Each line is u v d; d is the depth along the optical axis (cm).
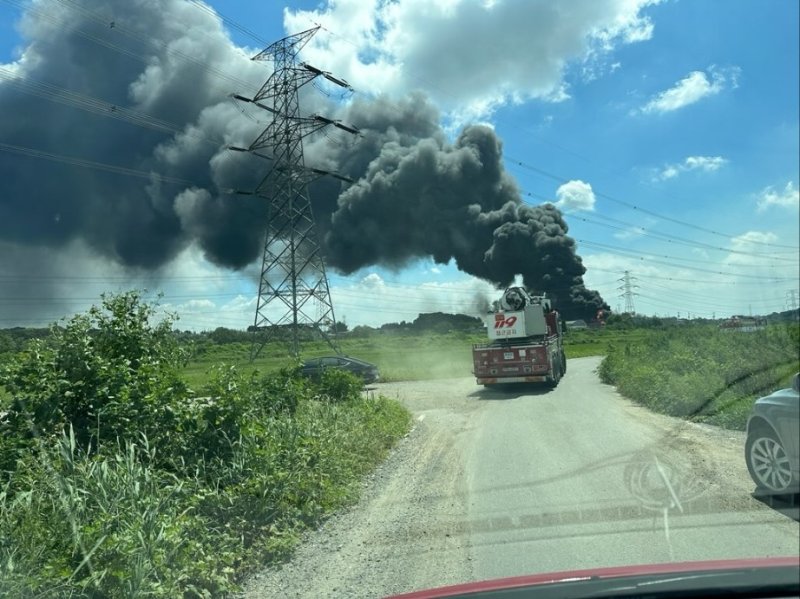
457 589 377
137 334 838
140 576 477
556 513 668
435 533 641
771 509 640
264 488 702
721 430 1118
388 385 2531
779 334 2030
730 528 588
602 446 1010
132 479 581
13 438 685
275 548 621
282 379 1334
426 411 1645
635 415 1330
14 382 723
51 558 488
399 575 542
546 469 875
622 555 536
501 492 774
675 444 993
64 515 523
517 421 1355
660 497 702
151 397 766
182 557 537
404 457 1052
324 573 566
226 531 634
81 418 743
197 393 859
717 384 1402
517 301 2114
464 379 2684
